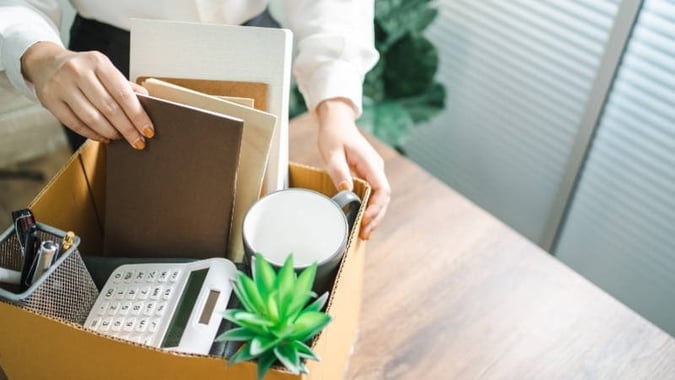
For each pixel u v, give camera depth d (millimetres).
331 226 476
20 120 1031
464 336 658
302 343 392
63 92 512
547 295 705
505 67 1446
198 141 485
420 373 622
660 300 1314
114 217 540
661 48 1126
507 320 676
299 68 741
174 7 708
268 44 522
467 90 1575
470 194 1697
